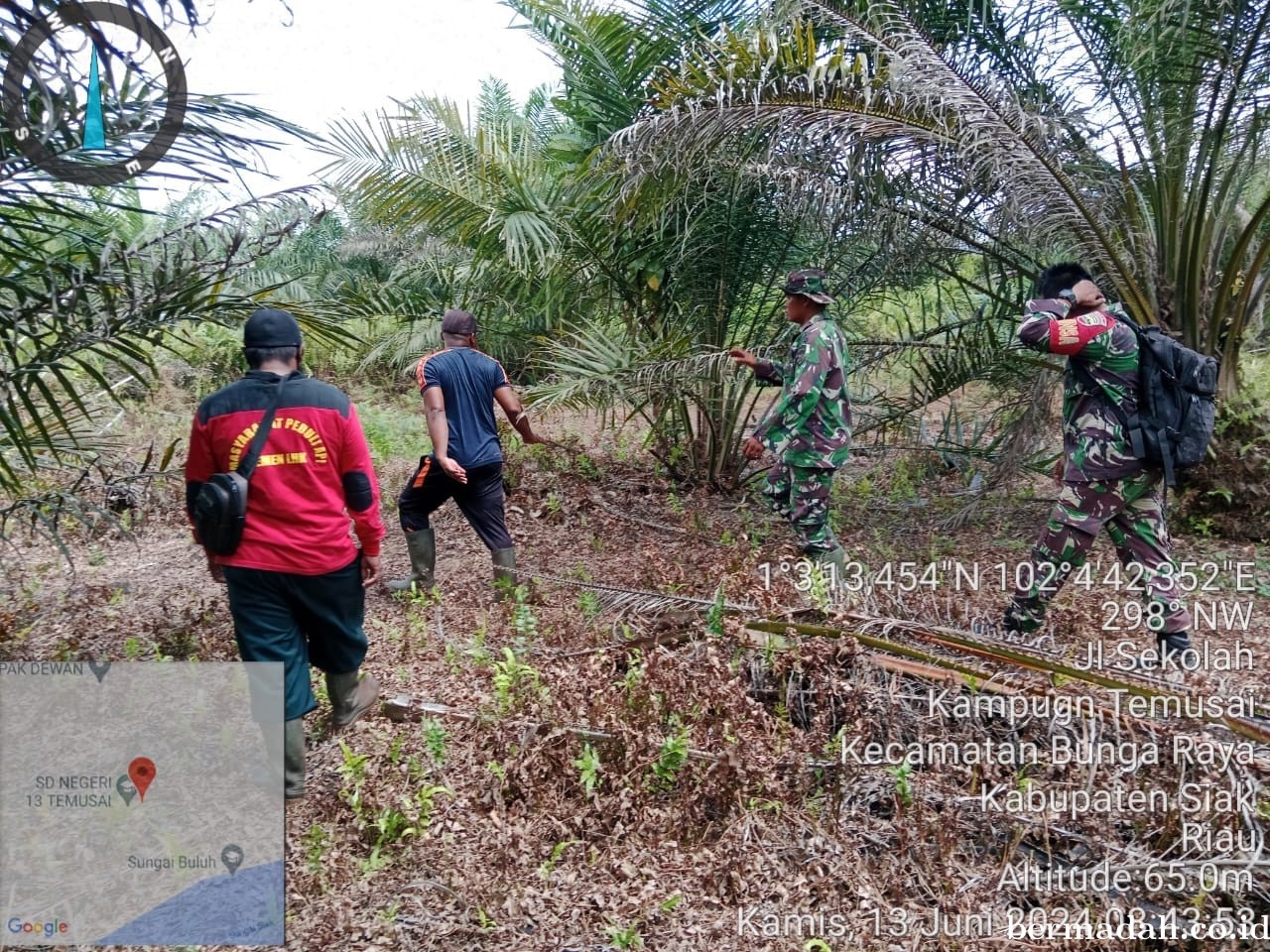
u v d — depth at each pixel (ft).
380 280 32.58
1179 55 15.57
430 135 20.65
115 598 15.67
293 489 9.64
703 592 13.94
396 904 7.98
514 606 14.14
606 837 8.84
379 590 16.38
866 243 19.57
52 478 16.83
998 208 16.80
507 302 24.18
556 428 28.07
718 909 7.98
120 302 10.19
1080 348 11.75
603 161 18.15
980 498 20.81
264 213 10.62
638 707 10.27
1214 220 17.37
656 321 22.36
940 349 20.42
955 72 15.52
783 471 16.78
